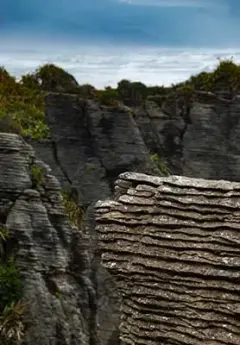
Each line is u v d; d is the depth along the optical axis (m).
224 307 8.60
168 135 41.22
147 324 9.06
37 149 38.91
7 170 31.33
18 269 30.44
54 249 31.03
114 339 29.86
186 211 9.42
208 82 41.97
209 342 8.53
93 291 30.98
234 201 9.23
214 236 9.05
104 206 10.00
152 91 45.31
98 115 39.41
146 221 9.58
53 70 47.44
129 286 9.36
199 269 8.93
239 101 40.34
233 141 40.47
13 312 29.00
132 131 39.34
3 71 49.19
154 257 9.30
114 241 9.69
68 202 37.00
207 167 40.72
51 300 30.14
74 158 39.34
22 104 43.06
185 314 8.83
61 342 29.83
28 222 31.00
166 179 9.91
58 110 39.69
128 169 39.06
